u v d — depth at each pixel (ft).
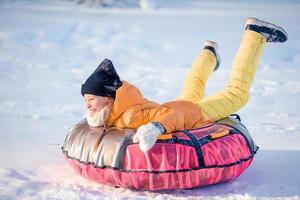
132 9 214.07
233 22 150.71
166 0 255.29
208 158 25.64
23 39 119.85
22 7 213.25
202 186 26.99
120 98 27.07
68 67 84.94
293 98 57.06
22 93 60.95
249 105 53.26
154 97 57.41
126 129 26.81
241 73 31.24
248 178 29.09
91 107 27.40
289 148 35.99
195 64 34.71
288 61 87.71
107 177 26.12
